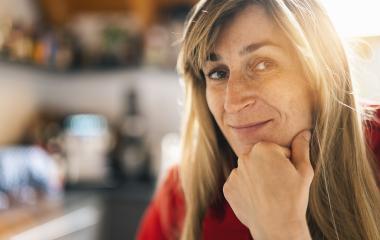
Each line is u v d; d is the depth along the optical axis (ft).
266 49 1.78
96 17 9.07
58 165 7.67
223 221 2.33
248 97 1.81
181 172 2.52
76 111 9.46
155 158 7.86
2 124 7.57
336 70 1.90
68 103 9.47
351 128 1.96
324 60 1.85
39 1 8.55
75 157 7.95
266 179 1.77
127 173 8.11
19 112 8.13
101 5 8.54
